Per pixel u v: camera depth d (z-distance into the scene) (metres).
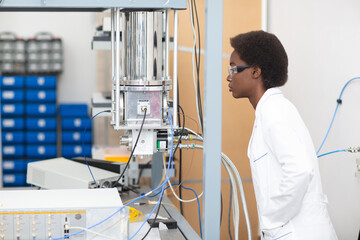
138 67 1.86
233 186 2.04
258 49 1.77
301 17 2.93
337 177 2.59
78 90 5.79
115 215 1.50
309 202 1.67
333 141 2.61
